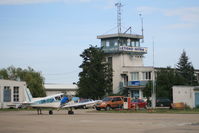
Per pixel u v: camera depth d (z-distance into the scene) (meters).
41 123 30.70
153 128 24.80
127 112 49.66
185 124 27.89
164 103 72.38
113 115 42.66
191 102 63.62
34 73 97.31
